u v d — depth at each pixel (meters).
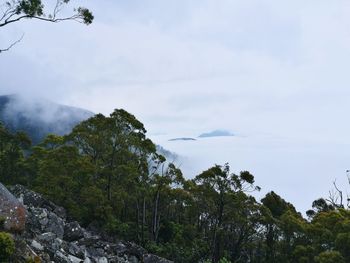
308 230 50.00
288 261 51.38
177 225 53.50
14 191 34.09
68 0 20.95
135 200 51.69
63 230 29.27
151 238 49.34
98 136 50.66
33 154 57.94
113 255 31.17
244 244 54.22
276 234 54.06
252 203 51.53
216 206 51.03
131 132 50.50
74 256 24.42
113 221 43.12
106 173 47.91
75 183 44.41
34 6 19.73
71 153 47.31
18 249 17.78
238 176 46.34
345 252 44.66
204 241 49.66
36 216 27.88
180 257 45.38
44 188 43.44
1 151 56.25
